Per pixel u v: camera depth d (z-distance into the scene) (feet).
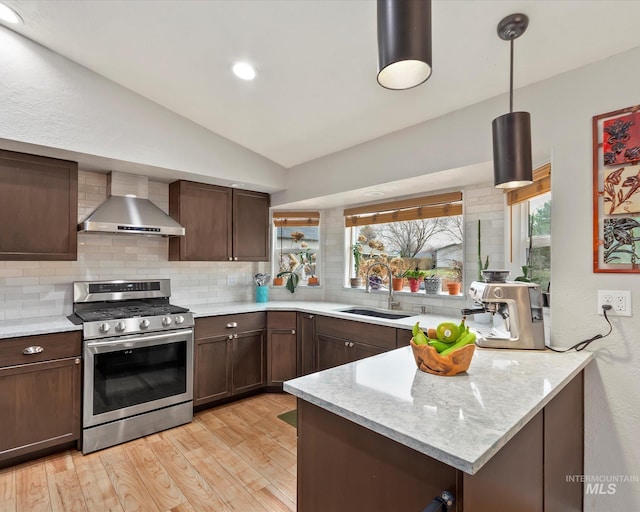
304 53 6.66
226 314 10.36
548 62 5.82
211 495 6.45
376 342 9.14
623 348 5.40
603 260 5.58
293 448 8.09
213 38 6.61
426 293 10.45
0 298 8.39
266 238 12.60
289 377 11.23
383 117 8.23
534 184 7.36
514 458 3.48
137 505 6.18
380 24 2.84
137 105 8.75
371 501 3.45
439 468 2.90
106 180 9.87
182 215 10.46
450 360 4.45
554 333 6.07
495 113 6.92
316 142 10.03
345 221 12.75
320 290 13.37
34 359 7.32
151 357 8.77
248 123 9.61
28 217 7.92
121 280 10.11
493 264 8.96
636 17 4.80
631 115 5.31
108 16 6.44
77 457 7.67
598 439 5.58
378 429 3.20
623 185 5.39
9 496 6.38
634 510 5.31
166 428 8.96
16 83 7.15
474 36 5.47
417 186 9.50
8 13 6.59
